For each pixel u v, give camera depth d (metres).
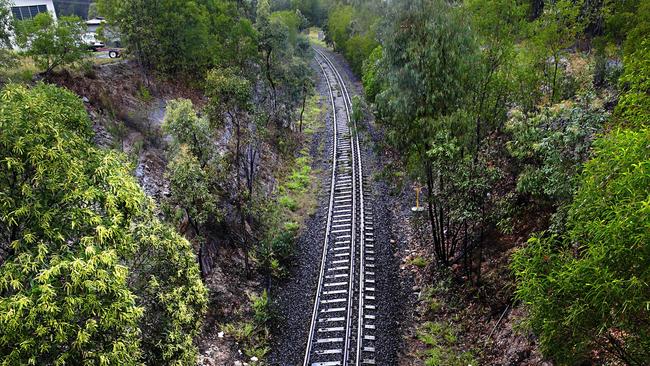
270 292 16.30
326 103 39.56
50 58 18.84
